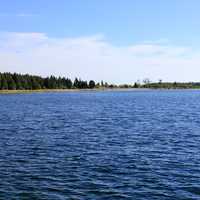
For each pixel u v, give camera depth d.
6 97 174.88
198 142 38.06
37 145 36.09
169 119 65.31
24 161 28.61
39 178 23.61
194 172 25.16
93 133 45.62
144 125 55.12
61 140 39.59
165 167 26.66
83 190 21.14
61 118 67.69
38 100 145.62
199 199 19.70
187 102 130.88
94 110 90.88
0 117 68.81
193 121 61.19
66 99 157.50
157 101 139.75
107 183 22.53
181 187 21.73
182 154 31.52
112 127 52.41
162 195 20.31
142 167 26.66
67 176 24.14
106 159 29.42
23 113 79.62
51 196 20.06
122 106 108.44
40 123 58.12
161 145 36.28
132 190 21.16
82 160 29.02
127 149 34.00
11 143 37.31
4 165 27.17
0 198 19.66
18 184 22.23
